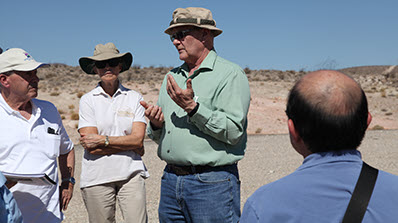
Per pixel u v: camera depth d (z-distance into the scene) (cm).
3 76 278
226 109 282
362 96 138
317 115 135
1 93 286
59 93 3064
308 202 132
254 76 5356
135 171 353
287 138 1567
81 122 357
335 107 134
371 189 129
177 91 260
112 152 344
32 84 285
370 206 127
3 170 275
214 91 286
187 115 287
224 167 286
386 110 2820
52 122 308
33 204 285
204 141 279
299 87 144
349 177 133
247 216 142
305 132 141
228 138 273
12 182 277
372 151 1160
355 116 134
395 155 1080
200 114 264
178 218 301
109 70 354
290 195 135
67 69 5969
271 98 3022
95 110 356
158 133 316
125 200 346
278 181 142
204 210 281
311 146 142
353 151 140
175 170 295
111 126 356
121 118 358
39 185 287
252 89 3331
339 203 130
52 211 299
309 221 130
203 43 306
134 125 361
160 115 298
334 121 133
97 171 343
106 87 367
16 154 279
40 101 311
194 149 280
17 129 281
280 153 1165
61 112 2400
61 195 331
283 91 3291
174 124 293
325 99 135
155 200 645
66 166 338
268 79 4600
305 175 138
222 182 281
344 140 136
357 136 138
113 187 352
